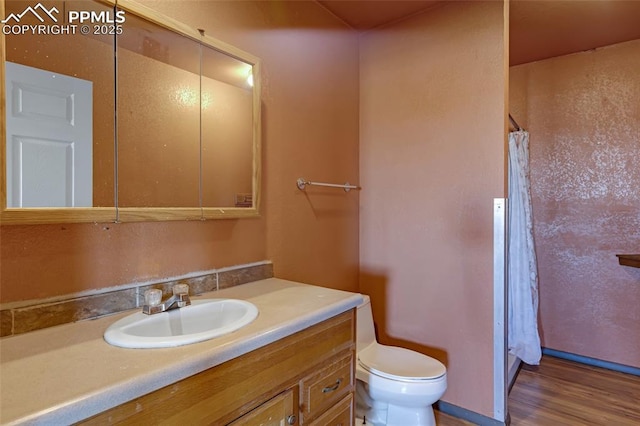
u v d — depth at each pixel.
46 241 1.00
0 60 0.90
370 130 2.35
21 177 0.93
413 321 2.17
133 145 1.19
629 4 2.03
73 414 0.61
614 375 2.49
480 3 1.89
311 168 1.98
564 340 2.79
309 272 1.97
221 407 0.85
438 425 1.91
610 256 2.60
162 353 0.81
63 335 0.94
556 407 2.08
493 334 1.87
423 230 2.13
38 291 0.99
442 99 2.04
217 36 1.46
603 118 2.61
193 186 1.37
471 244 1.94
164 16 1.25
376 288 2.34
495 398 1.86
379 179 2.31
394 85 2.23
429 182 2.10
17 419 0.56
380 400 1.67
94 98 1.09
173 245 1.32
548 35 2.42
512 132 2.63
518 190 2.58
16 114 0.93
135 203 1.19
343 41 2.23
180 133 1.33
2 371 0.72
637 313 2.51
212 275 1.44
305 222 1.94
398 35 2.21
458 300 1.99
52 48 1.00
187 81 1.35
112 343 0.87
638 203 2.49
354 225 2.36
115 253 1.15
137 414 0.70
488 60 1.87
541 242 2.87
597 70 2.63
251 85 1.58
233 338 0.90
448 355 2.03
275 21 1.74
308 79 1.96
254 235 1.64
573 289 2.74
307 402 1.11
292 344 1.05
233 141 1.52
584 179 2.69
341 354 1.27
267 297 1.32
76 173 1.05
